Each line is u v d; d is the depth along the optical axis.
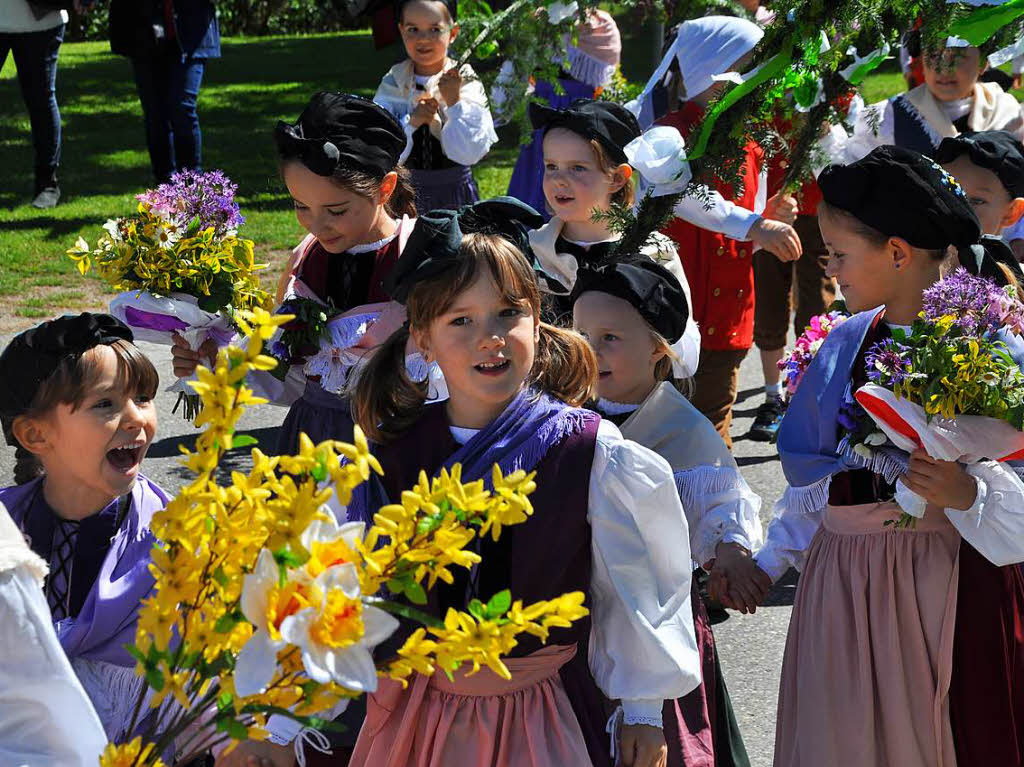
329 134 3.48
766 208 4.45
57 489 2.69
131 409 2.65
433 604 2.26
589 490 2.27
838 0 3.04
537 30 3.96
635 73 13.10
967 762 2.71
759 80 3.09
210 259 3.46
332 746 2.91
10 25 9.34
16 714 2.02
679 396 3.13
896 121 5.47
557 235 4.04
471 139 5.62
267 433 5.93
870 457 2.70
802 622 2.87
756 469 5.57
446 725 2.24
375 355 2.42
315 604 1.50
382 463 2.39
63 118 13.88
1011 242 4.30
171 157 9.42
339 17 24.39
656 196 3.44
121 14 8.95
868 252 2.79
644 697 2.28
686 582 2.33
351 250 3.60
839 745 2.78
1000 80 6.09
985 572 2.70
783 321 5.79
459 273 2.24
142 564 2.68
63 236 9.02
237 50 20.31
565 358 2.44
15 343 2.63
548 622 1.62
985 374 2.46
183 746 1.79
